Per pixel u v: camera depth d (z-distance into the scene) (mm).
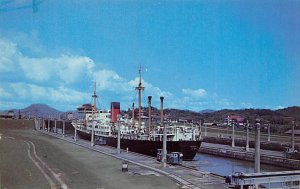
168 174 43844
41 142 103125
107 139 94875
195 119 177250
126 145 82062
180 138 76938
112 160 60281
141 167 51219
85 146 87812
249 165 70188
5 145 88062
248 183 33250
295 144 87312
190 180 39438
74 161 59438
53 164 55625
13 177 42875
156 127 93250
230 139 106500
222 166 67875
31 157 65250
